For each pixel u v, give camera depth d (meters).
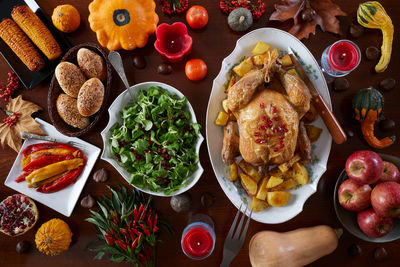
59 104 1.04
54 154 1.08
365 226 1.00
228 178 1.07
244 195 1.07
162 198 1.09
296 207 1.05
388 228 0.99
